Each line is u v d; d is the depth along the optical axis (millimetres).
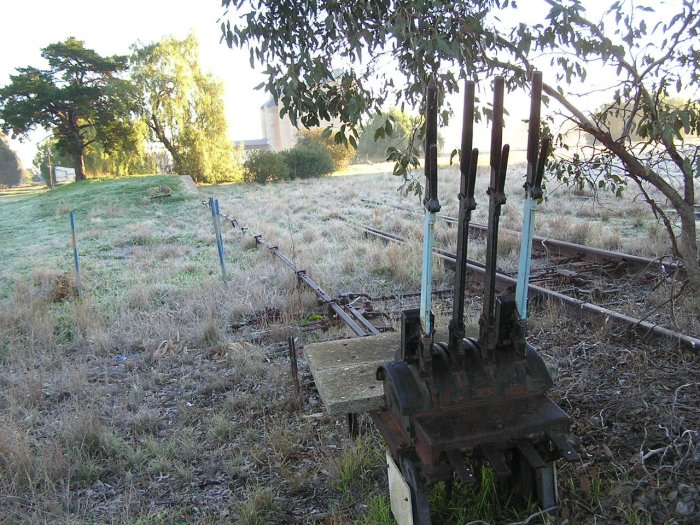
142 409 4566
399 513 2713
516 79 3637
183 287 8656
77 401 4797
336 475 3375
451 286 7738
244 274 9086
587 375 4277
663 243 8461
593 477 2969
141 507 3334
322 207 19609
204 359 5773
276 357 5543
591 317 5457
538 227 11320
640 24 3244
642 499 2740
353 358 3537
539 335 5359
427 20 3117
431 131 2168
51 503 3330
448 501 2826
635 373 4156
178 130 42281
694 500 2656
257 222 15516
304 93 3365
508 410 2461
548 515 2629
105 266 11242
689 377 3973
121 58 50531
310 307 7133
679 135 2875
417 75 3346
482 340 2457
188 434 4188
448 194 19469
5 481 3596
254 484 3453
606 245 9211
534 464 2406
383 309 6730
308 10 3314
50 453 3797
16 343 6441
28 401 4879
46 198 32375
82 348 6340
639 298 6066
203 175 42062
